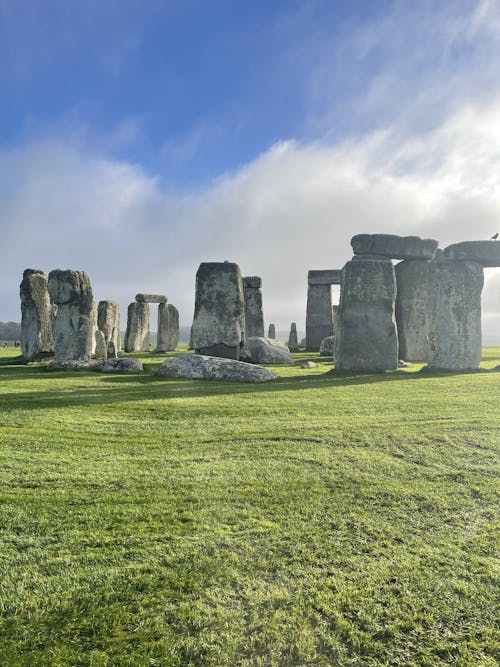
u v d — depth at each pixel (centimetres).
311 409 771
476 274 1362
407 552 329
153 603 274
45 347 1864
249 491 429
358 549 333
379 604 277
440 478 464
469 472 480
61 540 338
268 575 301
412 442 580
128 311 2838
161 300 2756
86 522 365
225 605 274
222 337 1636
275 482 450
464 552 330
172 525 363
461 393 930
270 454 534
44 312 1881
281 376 1255
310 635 253
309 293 2898
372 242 1648
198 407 784
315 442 581
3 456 512
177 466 493
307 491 429
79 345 1559
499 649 245
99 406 789
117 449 550
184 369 1215
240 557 320
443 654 243
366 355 1361
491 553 329
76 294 1561
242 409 770
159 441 584
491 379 1150
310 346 2869
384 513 388
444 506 402
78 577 296
